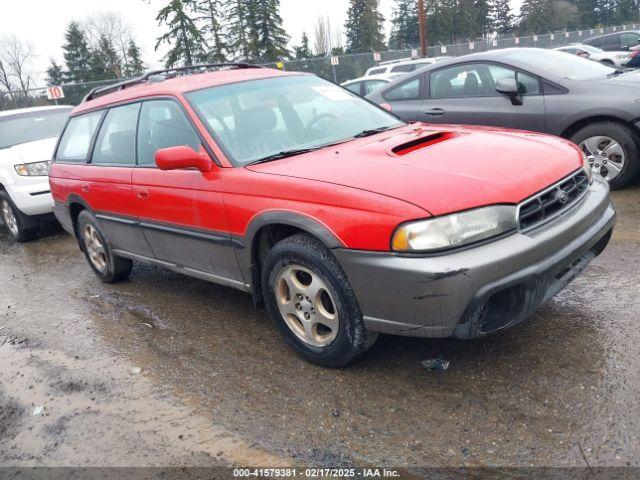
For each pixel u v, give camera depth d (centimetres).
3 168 752
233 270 370
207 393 328
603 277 408
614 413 262
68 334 442
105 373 368
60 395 348
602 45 2323
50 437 306
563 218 301
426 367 321
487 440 257
